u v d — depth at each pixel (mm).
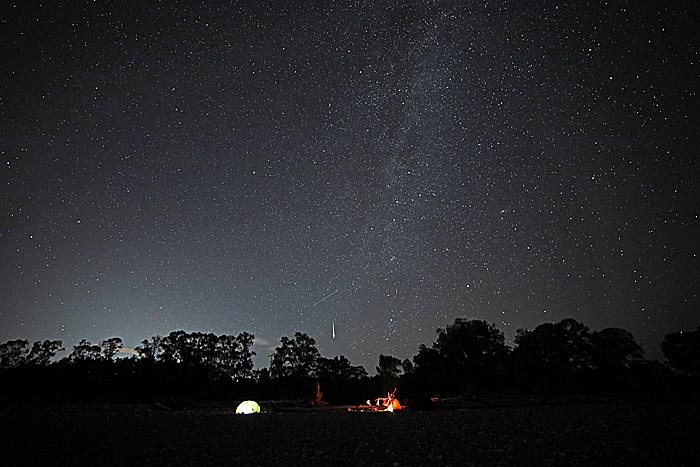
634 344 39938
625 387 36000
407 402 29469
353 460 10609
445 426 16188
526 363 43219
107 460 11031
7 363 46156
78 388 43812
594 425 14570
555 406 24797
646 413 17797
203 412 27500
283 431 15961
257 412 26438
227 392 49469
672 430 12930
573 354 41938
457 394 42875
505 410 22969
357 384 45000
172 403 31844
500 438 12867
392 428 16125
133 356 52219
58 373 45250
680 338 35438
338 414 23719
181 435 15180
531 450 10891
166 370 48531
